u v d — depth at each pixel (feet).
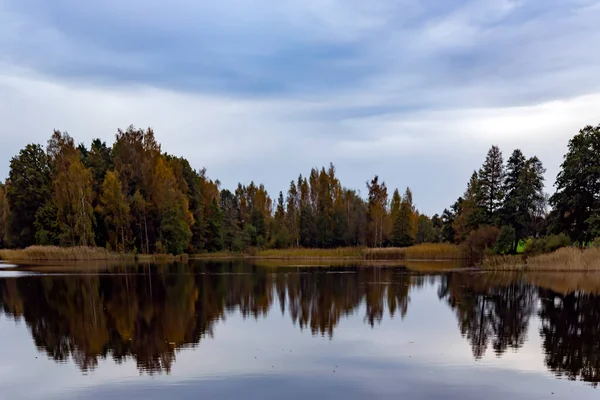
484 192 208.64
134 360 43.73
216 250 289.53
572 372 39.93
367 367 41.14
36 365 42.45
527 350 46.88
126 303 77.71
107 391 35.42
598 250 130.62
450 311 69.21
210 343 50.03
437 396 34.14
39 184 236.22
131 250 223.30
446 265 168.25
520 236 197.67
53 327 58.95
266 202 354.54
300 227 306.55
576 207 159.74
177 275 127.65
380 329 56.85
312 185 316.40
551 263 132.16
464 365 41.91
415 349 47.29
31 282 107.86
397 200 317.01
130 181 240.12
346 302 77.61
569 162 159.84
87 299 82.28
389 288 95.91
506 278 114.21
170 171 252.62
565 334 54.19
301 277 120.98
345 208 305.12
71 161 215.31
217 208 295.69
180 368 41.04
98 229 224.33
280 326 58.80
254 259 229.04
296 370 40.24
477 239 187.73
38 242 215.72
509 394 34.58
